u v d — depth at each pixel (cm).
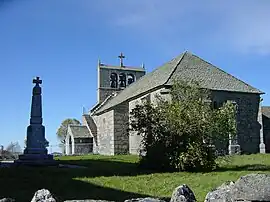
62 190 1173
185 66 3488
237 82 3506
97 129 4688
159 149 1811
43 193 496
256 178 371
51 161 2041
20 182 1320
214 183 1293
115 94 5116
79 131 4969
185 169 1758
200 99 1892
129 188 1228
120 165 2123
